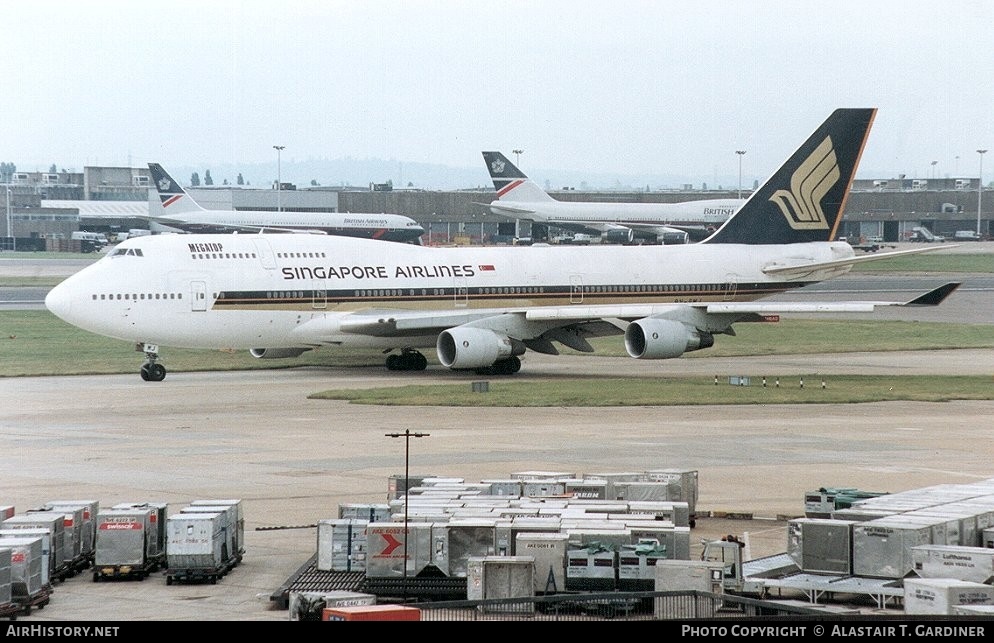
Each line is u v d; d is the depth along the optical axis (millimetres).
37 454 129875
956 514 83250
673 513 91188
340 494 108812
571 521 84812
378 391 181250
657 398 174125
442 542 81500
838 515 85500
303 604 72250
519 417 157750
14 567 74062
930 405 170375
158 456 128625
